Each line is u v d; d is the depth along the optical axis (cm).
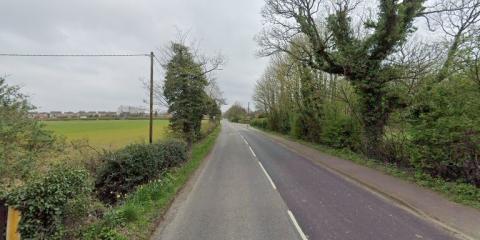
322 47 2102
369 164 1762
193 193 1220
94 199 1010
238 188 1289
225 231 793
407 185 1241
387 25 1778
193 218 906
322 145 2895
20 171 891
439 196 1064
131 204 902
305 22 2134
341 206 1000
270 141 3959
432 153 1252
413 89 1694
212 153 2653
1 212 574
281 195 1158
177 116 2773
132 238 726
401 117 1608
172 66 2733
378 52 1858
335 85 2658
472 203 953
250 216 910
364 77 1888
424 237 727
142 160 1284
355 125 2242
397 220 853
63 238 640
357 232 765
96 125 5475
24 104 1022
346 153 2242
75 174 684
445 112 1202
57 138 1169
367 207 984
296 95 3331
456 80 1152
